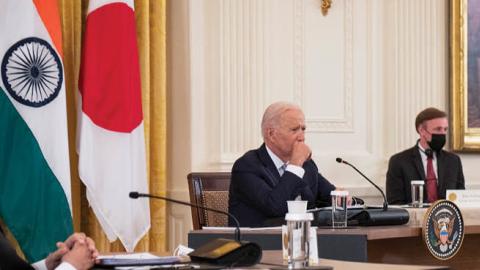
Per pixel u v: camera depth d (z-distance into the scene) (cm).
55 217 1007
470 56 1513
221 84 1325
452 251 784
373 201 1440
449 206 781
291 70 1396
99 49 1098
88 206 1167
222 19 1330
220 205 963
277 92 1380
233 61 1335
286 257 566
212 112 1323
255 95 1347
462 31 1506
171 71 1322
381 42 1471
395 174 1316
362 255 709
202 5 1321
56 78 1026
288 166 901
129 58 1110
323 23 1427
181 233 1299
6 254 586
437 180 1291
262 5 1361
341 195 787
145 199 1116
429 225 767
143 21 1219
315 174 991
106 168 1087
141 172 1118
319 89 1419
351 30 1448
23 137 995
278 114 927
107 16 1104
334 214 786
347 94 1441
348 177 1427
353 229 754
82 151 1075
